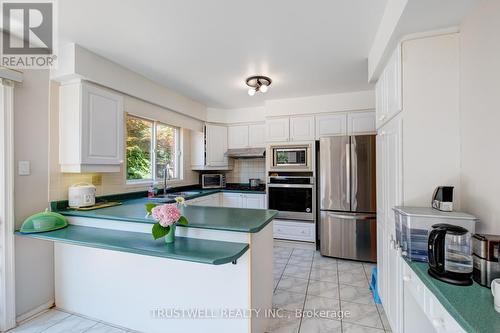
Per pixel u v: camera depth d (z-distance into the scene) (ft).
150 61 8.22
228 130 15.15
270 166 12.71
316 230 12.05
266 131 12.93
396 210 4.67
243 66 8.64
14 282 6.25
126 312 6.20
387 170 6.15
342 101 11.59
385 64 6.26
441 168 4.79
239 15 5.71
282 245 12.53
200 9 5.49
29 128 6.66
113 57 7.87
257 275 5.52
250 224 5.34
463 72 4.55
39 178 6.89
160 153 12.14
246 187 15.15
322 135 11.94
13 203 6.25
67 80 7.31
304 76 9.52
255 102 13.50
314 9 5.49
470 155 4.34
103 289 6.46
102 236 5.80
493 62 3.72
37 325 6.31
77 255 6.78
